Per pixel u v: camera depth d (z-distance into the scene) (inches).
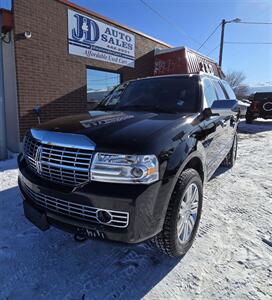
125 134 82.0
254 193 159.6
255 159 250.5
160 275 87.7
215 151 140.3
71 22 298.2
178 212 87.4
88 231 78.0
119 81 383.9
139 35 409.4
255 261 94.7
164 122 95.7
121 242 75.2
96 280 85.2
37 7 260.2
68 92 305.1
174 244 88.7
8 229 113.7
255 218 127.1
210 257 96.9
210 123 123.8
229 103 111.1
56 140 84.1
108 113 116.1
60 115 298.7
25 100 260.4
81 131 84.9
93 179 76.7
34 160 90.6
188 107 122.3
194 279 86.0
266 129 497.0
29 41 256.7
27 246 102.0
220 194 157.2
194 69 438.9
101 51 342.3
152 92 137.8
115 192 73.1
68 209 80.5
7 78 271.9
